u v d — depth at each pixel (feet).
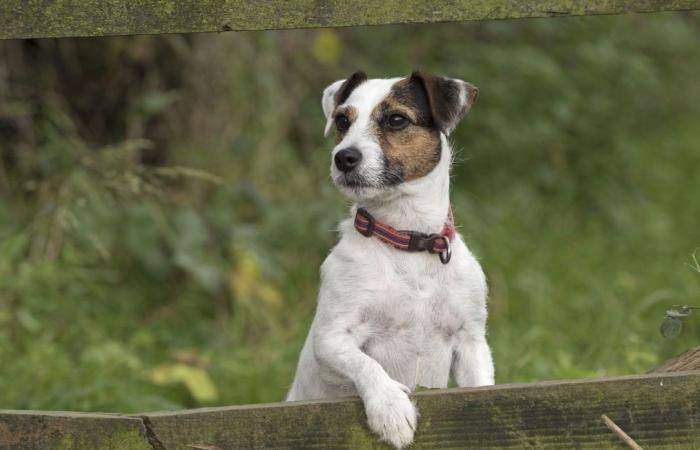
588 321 36.88
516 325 36.88
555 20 53.31
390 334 21.50
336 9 16.06
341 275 21.36
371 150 22.08
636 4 15.97
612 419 15.51
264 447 16.06
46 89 42.78
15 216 38.73
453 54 50.44
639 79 55.88
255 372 32.32
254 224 39.99
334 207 39.11
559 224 47.32
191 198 39.45
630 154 52.95
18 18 16.17
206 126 41.39
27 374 30.48
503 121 49.96
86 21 16.21
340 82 25.89
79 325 34.58
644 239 46.01
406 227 22.17
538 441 15.67
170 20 16.20
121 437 16.03
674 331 18.43
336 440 16.17
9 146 41.73
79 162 36.11
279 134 42.29
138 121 40.70
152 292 38.88
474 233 42.75
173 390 31.71
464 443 15.89
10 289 33.96
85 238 36.19
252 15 16.14
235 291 37.17
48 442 16.11
